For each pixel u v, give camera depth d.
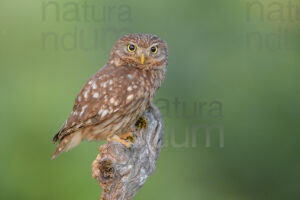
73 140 8.99
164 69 9.35
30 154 13.55
